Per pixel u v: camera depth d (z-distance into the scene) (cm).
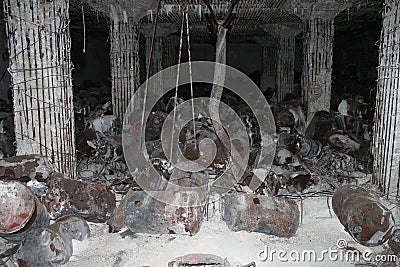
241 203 607
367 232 559
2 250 498
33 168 600
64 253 515
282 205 614
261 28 1633
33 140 681
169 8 1134
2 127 1013
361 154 950
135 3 1105
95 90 1950
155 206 598
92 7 1120
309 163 932
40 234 502
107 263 527
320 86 1170
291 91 1634
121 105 1166
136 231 607
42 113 676
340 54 2389
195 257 521
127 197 627
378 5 1134
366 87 1834
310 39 1154
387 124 718
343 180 843
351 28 1769
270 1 1069
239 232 614
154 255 547
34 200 505
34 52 660
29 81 665
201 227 632
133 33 1152
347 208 589
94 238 598
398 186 713
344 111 1266
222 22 679
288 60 1619
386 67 721
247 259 539
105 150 922
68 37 697
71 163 715
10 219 478
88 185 614
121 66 1155
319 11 1127
